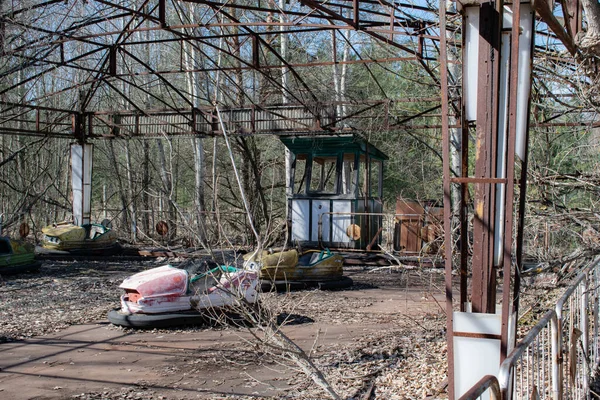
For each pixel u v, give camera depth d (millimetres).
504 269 3393
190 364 6156
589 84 6844
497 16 3555
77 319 8375
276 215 22375
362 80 24594
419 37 9906
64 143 26891
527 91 3586
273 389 5316
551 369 3797
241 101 19500
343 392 5184
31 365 6141
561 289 8578
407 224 14688
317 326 7941
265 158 24094
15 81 23406
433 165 21969
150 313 7734
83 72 24281
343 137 15328
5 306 9281
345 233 15398
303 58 22078
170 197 5340
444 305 9336
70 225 16484
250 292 7922
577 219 6891
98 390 5340
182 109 16188
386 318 8469
